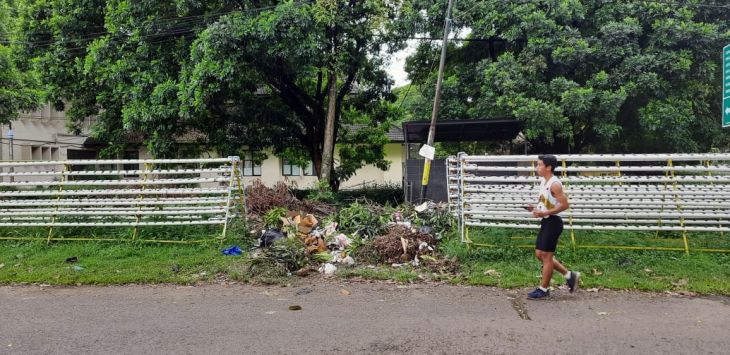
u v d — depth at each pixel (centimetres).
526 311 506
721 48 1178
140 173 796
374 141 1800
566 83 1167
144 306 530
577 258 677
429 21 1400
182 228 823
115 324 473
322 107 1666
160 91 1196
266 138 1634
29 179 908
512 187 714
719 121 1338
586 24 1291
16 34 1473
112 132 1509
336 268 679
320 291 586
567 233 746
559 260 674
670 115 1152
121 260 707
